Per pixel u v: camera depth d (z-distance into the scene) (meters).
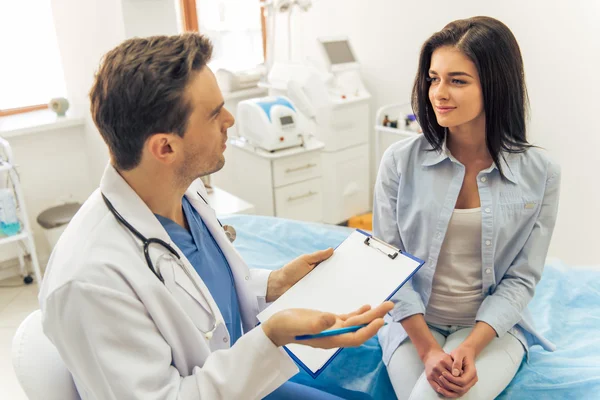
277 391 1.17
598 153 2.52
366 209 3.55
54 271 0.88
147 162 0.94
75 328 0.84
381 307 0.91
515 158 1.27
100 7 2.57
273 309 1.11
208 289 1.10
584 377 1.27
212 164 0.98
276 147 2.85
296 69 3.19
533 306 1.66
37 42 3.03
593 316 1.59
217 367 0.92
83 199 3.18
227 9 3.61
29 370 0.98
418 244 1.35
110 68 0.87
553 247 2.82
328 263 1.21
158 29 2.61
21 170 2.90
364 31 3.44
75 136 3.04
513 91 1.18
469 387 1.14
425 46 1.23
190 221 1.13
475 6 2.81
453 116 1.18
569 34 2.48
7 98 3.05
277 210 2.97
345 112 3.19
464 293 1.34
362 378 1.41
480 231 1.27
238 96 3.45
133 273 0.89
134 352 0.88
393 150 1.38
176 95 0.87
